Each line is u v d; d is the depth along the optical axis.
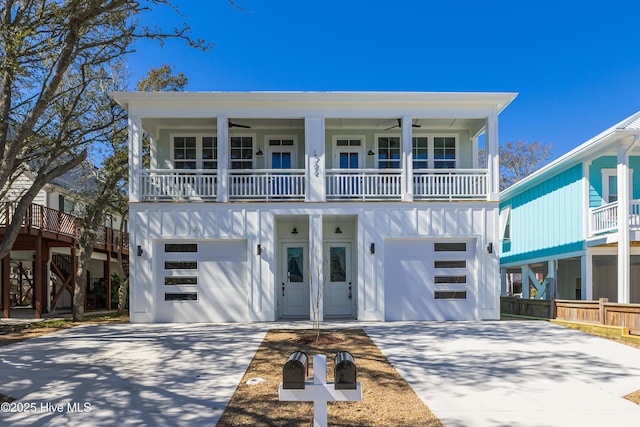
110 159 15.30
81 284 14.12
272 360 8.10
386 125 14.55
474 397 6.14
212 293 12.84
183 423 5.26
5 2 10.48
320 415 3.57
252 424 5.17
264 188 14.00
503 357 8.38
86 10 9.17
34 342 10.00
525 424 5.20
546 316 13.24
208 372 7.43
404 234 12.88
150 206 12.66
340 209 12.91
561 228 15.55
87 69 13.43
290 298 14.25
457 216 12.99
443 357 8.37
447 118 13.36
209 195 13.11
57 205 20.30
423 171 13.48
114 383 6.88
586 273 13.91
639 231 12.27
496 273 12.89
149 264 12.59
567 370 7.51
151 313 12.56
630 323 10.15
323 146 13.05
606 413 5.55
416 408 5.69
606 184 14.15
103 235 20.31
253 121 14.05
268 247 12.75
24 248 17.11
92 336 10.62
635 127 11.97
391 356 8.43
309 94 12.77
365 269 12.76
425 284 12.97
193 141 14.72
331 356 8.36
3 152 9.27
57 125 13.06
